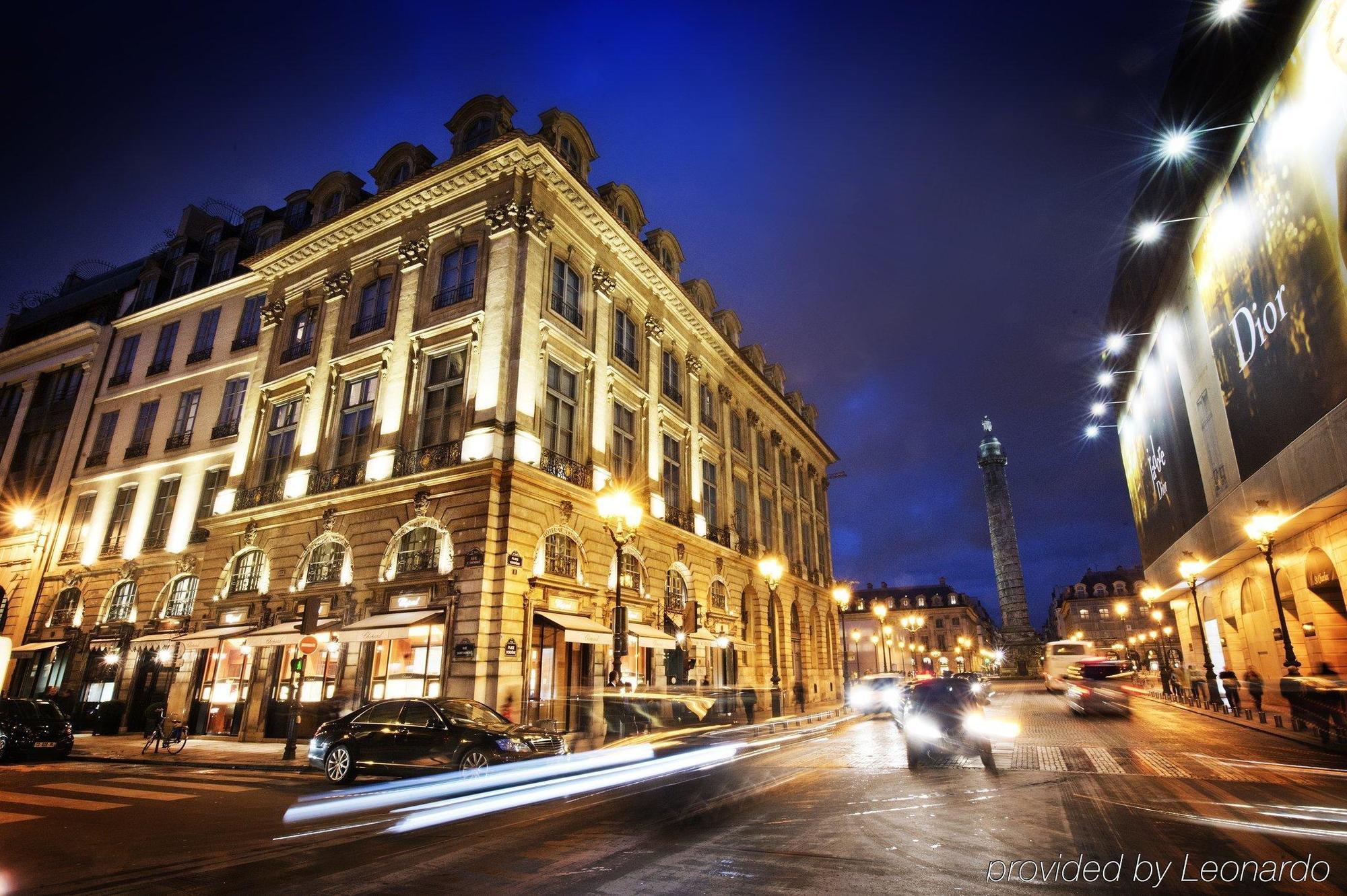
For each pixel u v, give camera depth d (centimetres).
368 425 2205
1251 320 2002
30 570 2931
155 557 2645
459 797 980
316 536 2131
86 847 705
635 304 2658
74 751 1745
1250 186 1902
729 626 2914
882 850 623
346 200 2644
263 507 2245
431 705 1158
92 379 3181
